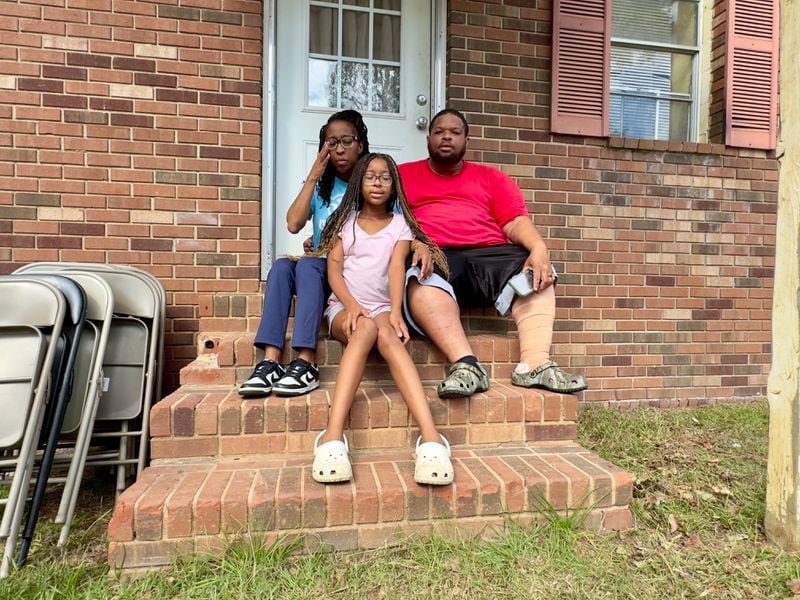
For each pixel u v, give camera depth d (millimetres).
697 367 3598
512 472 1833
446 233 2451
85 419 1985
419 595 1455
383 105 3328
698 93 3801
